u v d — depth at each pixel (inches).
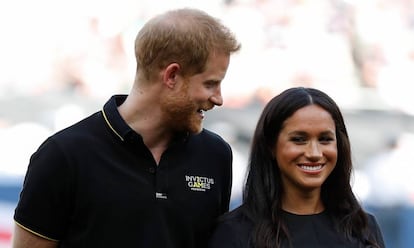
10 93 1317.7
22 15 1390.3
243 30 1346.0
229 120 1214.3
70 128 371.2
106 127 370.9
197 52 355.6
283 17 1354.6
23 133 1258.6
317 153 378.9
